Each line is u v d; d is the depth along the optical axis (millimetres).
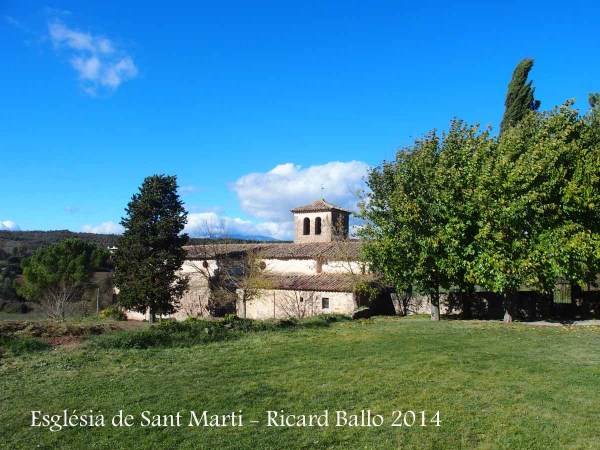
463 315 29578
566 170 21562
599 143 22328
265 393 11586
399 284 26734
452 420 9539
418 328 22188
